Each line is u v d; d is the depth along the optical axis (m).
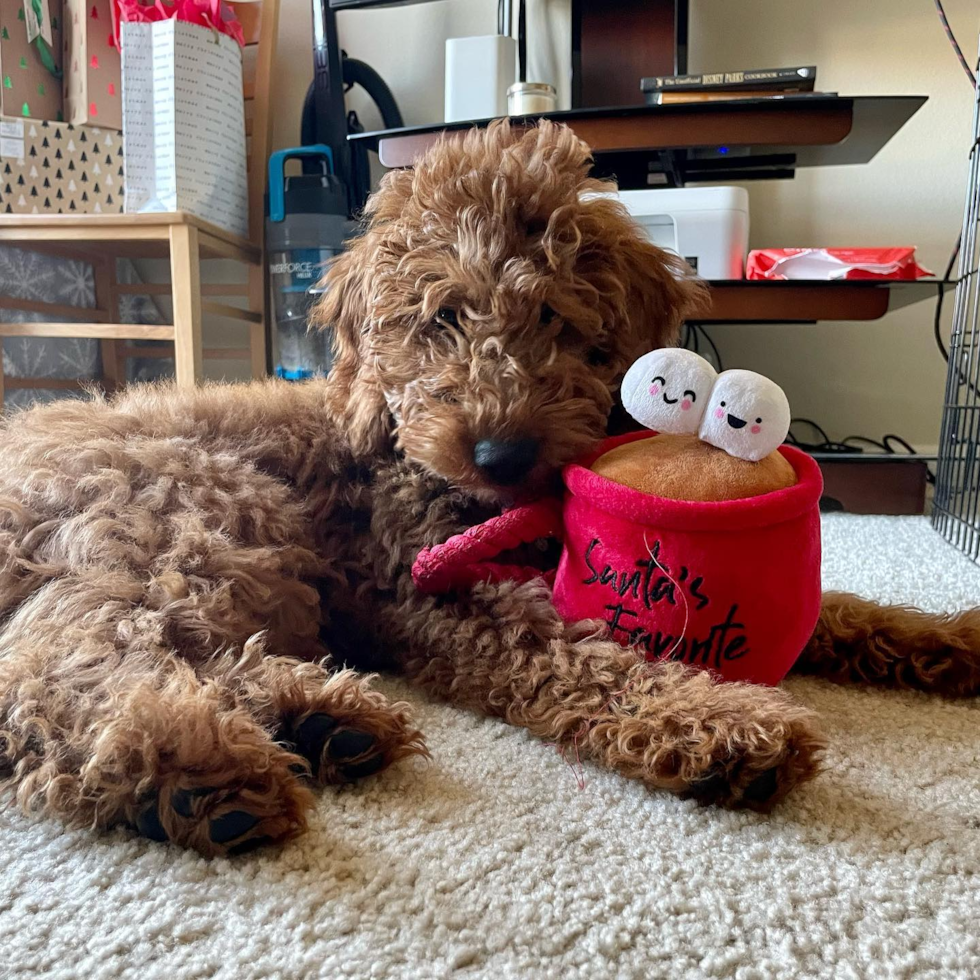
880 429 2.71
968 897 0.60
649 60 2.54
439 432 0.86
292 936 0.55
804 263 2.17
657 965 0.53
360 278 1.09
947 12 2.49
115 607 0.78
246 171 2.64
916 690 0.98
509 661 0.86
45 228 2.23
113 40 2.48
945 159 2.56
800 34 2.58
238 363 3.04
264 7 2.63
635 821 0.70
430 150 1.07
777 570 0.78
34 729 0.69
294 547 0.97
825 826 0.69
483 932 0.56
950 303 2.61
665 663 0.79
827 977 0.52
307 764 0.73
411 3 2.55
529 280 0.90
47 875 0.62
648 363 0.81
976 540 1.70
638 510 0.77
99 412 1.06
